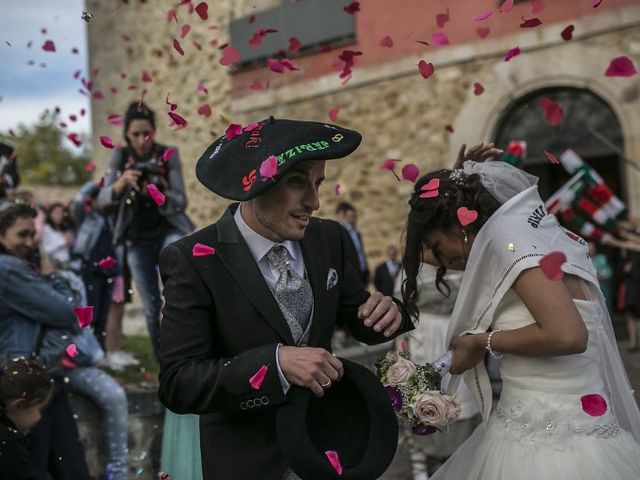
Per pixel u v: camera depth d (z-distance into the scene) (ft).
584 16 25.18
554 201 16.61
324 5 30.25
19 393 8.48
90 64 35.78
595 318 6.33
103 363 14.92
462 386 10.98
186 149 32.07
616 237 22.80
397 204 29.35
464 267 6.89
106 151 35.81
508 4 7.82
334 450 5.80
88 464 11.64
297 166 5.74
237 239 6.08
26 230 10.49
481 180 6.58
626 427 6.69
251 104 31.35
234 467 5.96
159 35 32.35
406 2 28.66
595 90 25.20
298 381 5.53
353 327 6.69
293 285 6.17
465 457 6.98
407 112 29.01
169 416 10.82
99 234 14.57
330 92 30.50
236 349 5.98
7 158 15.14
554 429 6.15
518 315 6.25
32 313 10.18
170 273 5.98
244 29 31.35
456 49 27.73
